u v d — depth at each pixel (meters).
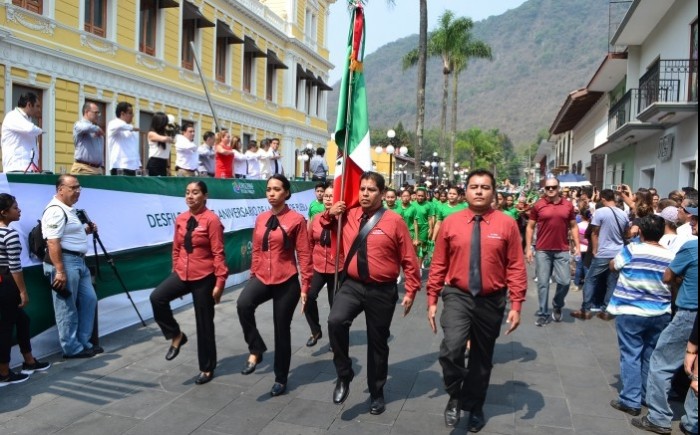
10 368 5.56
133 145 9.58
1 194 5.20
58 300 5.86
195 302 5.40
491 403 5.10
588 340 7.25
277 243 5.27
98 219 6.97
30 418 4.54
